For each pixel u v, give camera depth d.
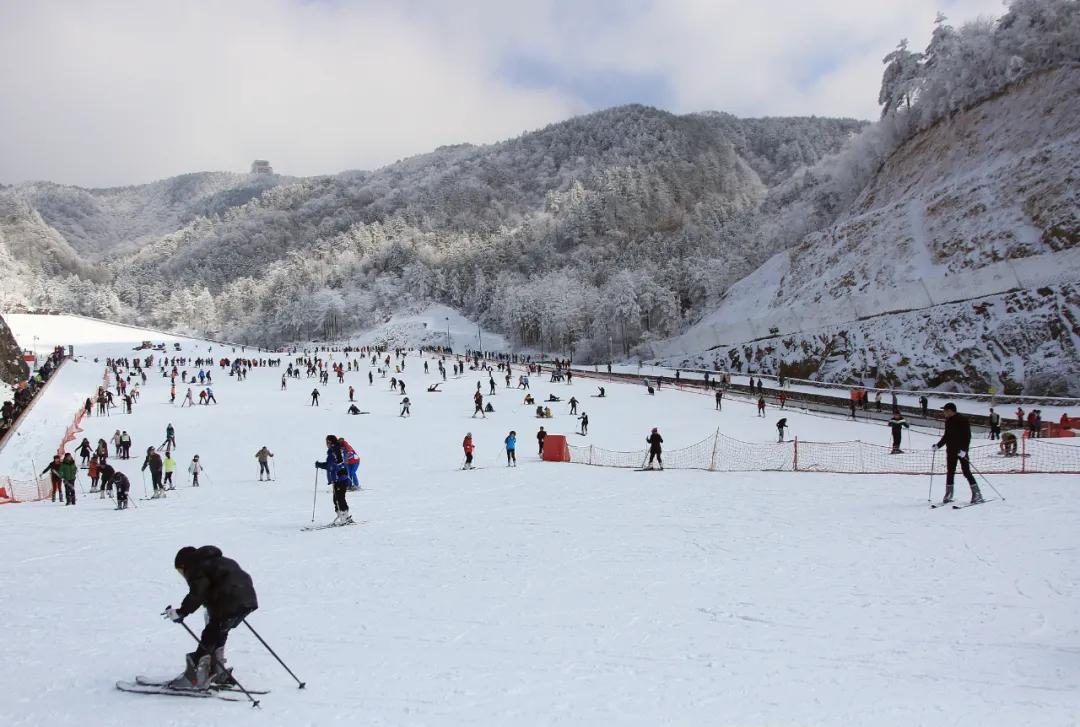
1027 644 7.00
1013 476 17.11
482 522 15.20
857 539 11.54
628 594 9.34
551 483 21.06
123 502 19.72
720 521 13.88
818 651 7.09
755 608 8.49
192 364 80.56
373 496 19.89
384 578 10.75
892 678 6.37
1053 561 9.50
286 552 12.98
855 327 64.56
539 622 8.37
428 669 6.99
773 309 84.12
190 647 7.95
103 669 7.23
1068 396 47.22
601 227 195.62
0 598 10.30
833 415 42.62
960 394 48.38
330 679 6.79
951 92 86.12
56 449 32.03
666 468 24.06
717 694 6.17
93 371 66.38
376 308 183.00
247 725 5.81
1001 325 54.47
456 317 168.50
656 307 108.12
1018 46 80.56
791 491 17.20
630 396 51.53
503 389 56.31
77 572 12.01
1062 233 59.22
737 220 143.12
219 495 21.75
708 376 60.94
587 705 6.02
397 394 54.03
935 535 11.36
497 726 5.66
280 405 48.47
